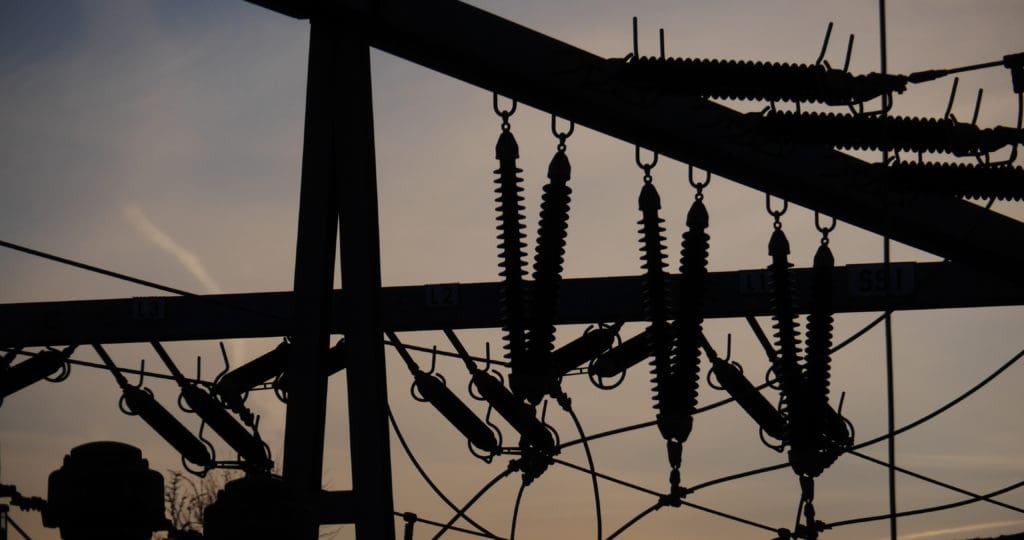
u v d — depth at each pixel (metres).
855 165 9.69
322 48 9.84
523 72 9.46
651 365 9.75
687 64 9.23
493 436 10.98
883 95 9.41
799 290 11.17
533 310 9.53
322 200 9.75
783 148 9.59
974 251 10.07
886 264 9.92
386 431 9.64
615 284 11.36
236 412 11.60
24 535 7.83
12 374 11.76
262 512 6.05
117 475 5.75
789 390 9.93
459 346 11.36
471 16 9.52
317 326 9.66
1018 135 9.56
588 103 9.49
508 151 9.59
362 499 9.48
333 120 9.82
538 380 9.54
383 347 9.71
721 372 10.87
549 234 9.53
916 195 9.84
